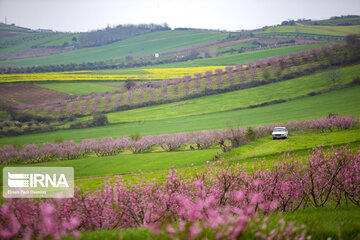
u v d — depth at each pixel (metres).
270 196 19.38
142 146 103.88
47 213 8.34
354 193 20.16
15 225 10.85
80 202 21.73
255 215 10.86
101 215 21.33
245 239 9.10
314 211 17.88
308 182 21.36
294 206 20.80
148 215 18.12
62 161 93.62
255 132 86.19
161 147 108.44
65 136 144.38
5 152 104.69
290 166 22.69
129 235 10.90
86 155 106.06
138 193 23.11
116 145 105.69
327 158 21.92
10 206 14.72
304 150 55.84
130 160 84.81
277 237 9.27
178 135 111.06
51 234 8.15
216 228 8.19
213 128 136.00
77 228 19.41
